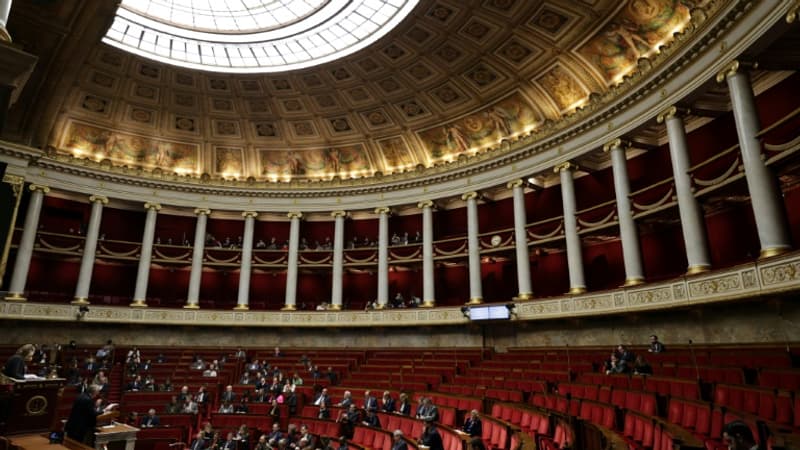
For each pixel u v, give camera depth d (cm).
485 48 1980
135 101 2434
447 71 2153
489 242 2336
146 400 1680
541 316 1861
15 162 2175
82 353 2109
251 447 1430
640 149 1869
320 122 2589
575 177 2150
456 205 2577
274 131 2656
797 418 659
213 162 2730
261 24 2159
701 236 1381
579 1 1658
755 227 1493
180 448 1370
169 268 2750
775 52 1248
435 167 2414
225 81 2367
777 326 1187
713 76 1357
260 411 1602
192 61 2291
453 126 2391
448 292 2552
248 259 2623
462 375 1702
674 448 557
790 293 1074
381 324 2338
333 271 2559
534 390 1345
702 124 1661
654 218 1661
